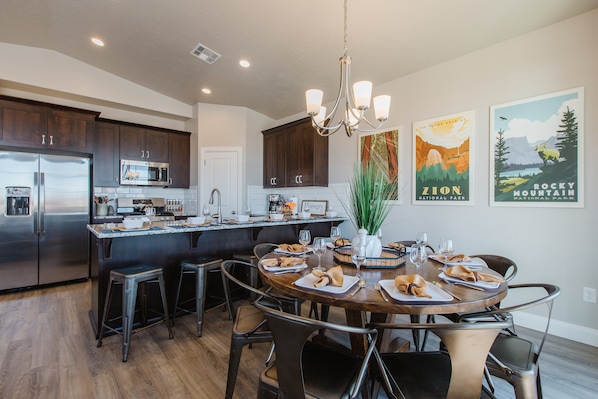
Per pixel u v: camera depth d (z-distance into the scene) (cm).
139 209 484
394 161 347
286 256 200
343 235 408
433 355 133
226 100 471
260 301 180
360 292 128
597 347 218
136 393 165
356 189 203
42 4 280
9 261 343
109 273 232
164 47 338
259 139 516
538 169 245
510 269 258
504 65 264
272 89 416
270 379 116
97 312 236
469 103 285
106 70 419
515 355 129
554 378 182
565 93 232
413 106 329
